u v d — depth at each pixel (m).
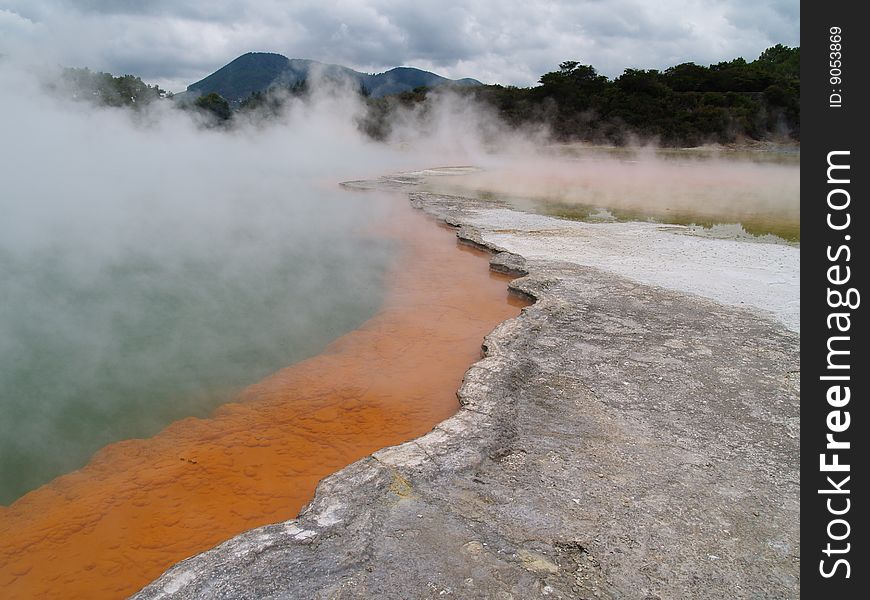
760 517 2.96
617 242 8.97
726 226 10.31
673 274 7.16
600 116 34.47
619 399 4.12
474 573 2.57
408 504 3.01
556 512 2.96
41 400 4.66
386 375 5.00
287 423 4.27
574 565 2.63
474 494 3.09
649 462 3.40
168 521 3.26
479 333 5.85
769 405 4.08
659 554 2.71
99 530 3.21
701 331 5.36
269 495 3.46
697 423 3.83
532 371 4.52
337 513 2.93
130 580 2.85
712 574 2.61
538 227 10.13
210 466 3.76
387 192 14.99
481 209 12.02
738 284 6.78
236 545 2.71
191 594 2.45
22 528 3.25
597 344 5.04
